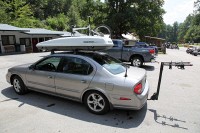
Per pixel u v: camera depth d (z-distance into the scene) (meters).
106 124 3.78
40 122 3.82
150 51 10.87
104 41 4.35
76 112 4.31
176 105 4.91
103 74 4.03
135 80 3.81
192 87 6.89
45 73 4.79
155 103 5.03
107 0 40.09
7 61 13.28
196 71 10.94
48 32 25.84
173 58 21.05
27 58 15.40
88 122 3.85
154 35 40.59
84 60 4.32
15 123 3.75
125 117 4.10
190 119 4.09
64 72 4.52
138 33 38.78
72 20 54.72
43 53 21.17
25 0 48.78
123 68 4.58
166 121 3.97
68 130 3.53
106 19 39.47
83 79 4.18
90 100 4.27
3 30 18.81
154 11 37.28
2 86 6.31
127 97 3.76
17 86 5.46
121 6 38.84
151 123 3.86
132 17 34.72
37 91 5.13
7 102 4.86
